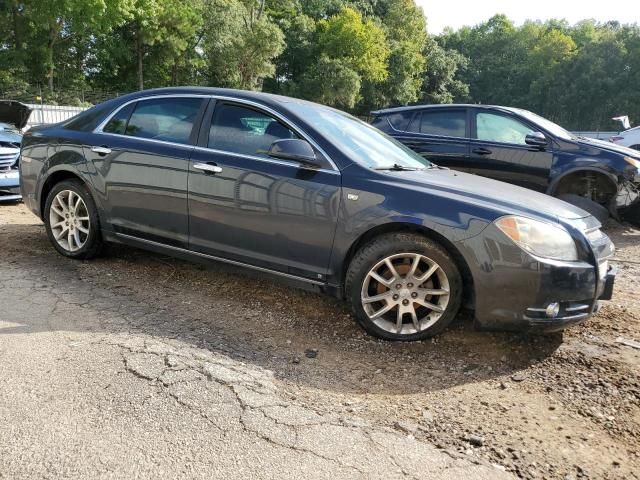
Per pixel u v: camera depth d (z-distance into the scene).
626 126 13.67
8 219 6.52
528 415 2.67
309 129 3.78
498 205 3.30
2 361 2.88
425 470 2.18
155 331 3.42
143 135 4.40
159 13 40.09
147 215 4.29
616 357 3.37
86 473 2.05
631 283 5.14
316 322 3.76
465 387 2.95
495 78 101.38
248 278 4.60
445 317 3.36
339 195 3.51
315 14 71.88
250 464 2.16
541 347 3.48
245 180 3.80
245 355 3.18
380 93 66.00
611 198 7.02
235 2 47.78
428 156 7.91
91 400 2.56
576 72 87.25
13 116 9.64
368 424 2.51
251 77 50.41
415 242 3.32
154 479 2.04
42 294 3.93
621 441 2.49
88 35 39.22
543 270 3.10
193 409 2.54
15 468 2.06
